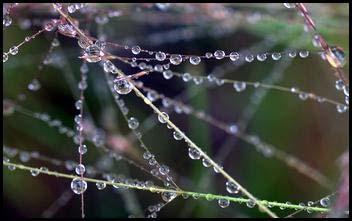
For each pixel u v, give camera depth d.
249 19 0.21
